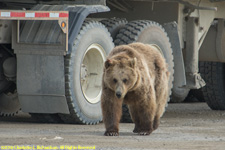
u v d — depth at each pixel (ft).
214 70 99.91
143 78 56.03
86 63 72.79
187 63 88.38
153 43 79.30
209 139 55.57
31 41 66.49
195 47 88.38
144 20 80.74
